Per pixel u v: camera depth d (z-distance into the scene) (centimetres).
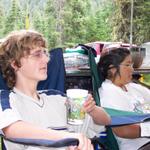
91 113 167
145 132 200
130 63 233
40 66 159
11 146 149
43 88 210
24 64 157
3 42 160
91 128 176
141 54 298
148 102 253
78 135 120
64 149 144
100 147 194
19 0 473
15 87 163
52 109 168
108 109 200
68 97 155
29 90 163
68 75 248
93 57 229
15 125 131
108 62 230
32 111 160
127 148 212
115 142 206
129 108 224
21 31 161
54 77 214
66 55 255
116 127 193
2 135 133
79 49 259
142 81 300
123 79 233
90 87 254
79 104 154
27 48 155
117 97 219
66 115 165
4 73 162
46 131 125
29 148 148
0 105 142
